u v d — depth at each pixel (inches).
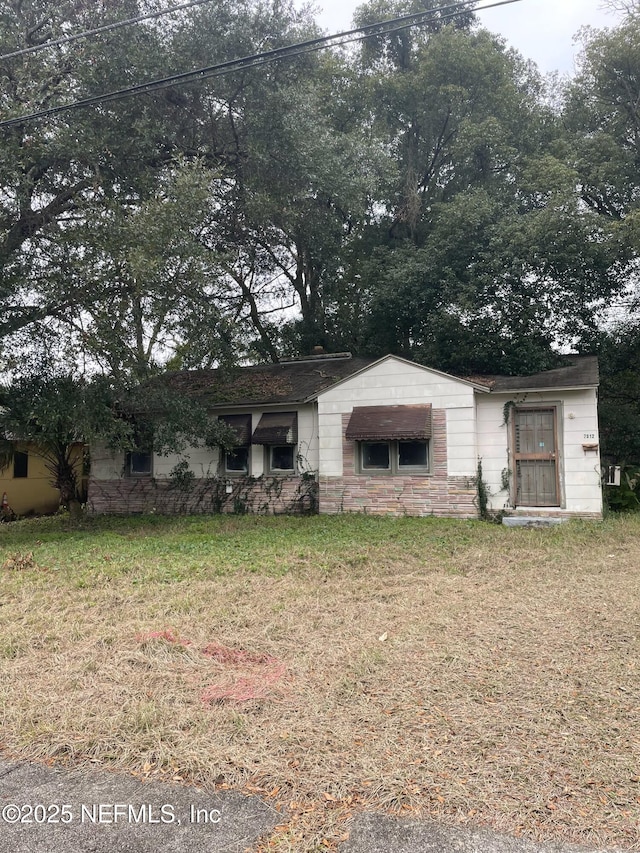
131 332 452.8
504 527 422.0
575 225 558.6
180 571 285.7
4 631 197.0
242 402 543.8
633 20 651.5
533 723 129.8
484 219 610.5
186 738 124.9
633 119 685.9
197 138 518.0
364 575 280.5
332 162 535.5
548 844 91.9
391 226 792.3
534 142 716.7
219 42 464.8
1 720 134.9
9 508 655.8
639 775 109.0
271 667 165.8
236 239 581.6
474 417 466.0
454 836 94.1
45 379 450.6
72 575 283.3
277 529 430.9
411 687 149.8
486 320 593.6
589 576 269.1
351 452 498.3
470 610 216.4
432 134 776.9
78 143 406.6
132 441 483.2
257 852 91.7
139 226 387.2
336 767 113.3
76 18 433.7
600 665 162.1
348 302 790.5
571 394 455.2
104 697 145.9
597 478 445.4
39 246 430.9
